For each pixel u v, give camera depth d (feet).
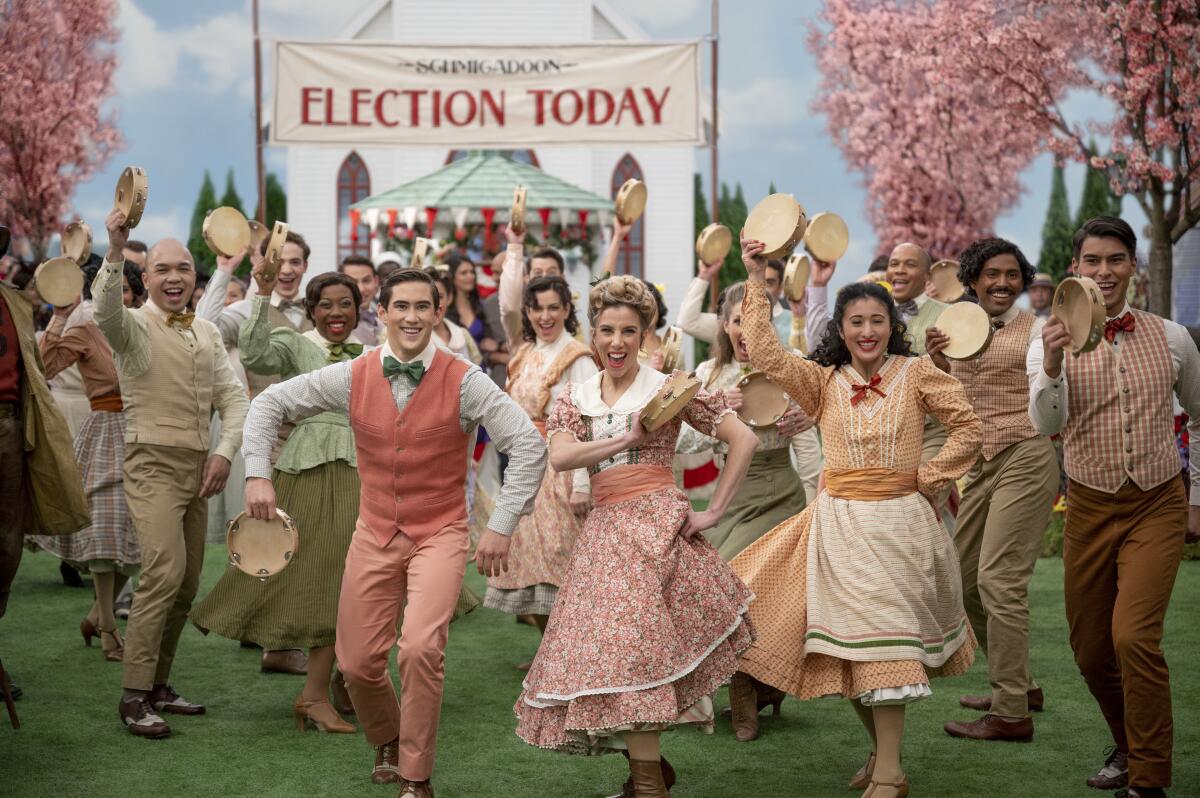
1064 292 13.66
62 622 24.81
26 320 17.26
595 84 50.16
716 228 23.40
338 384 14.58
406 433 14.30
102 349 21.91
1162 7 48.83
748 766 16.29
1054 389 14.39
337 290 19.08
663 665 13.33
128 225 16.81
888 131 83.10
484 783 15.74
